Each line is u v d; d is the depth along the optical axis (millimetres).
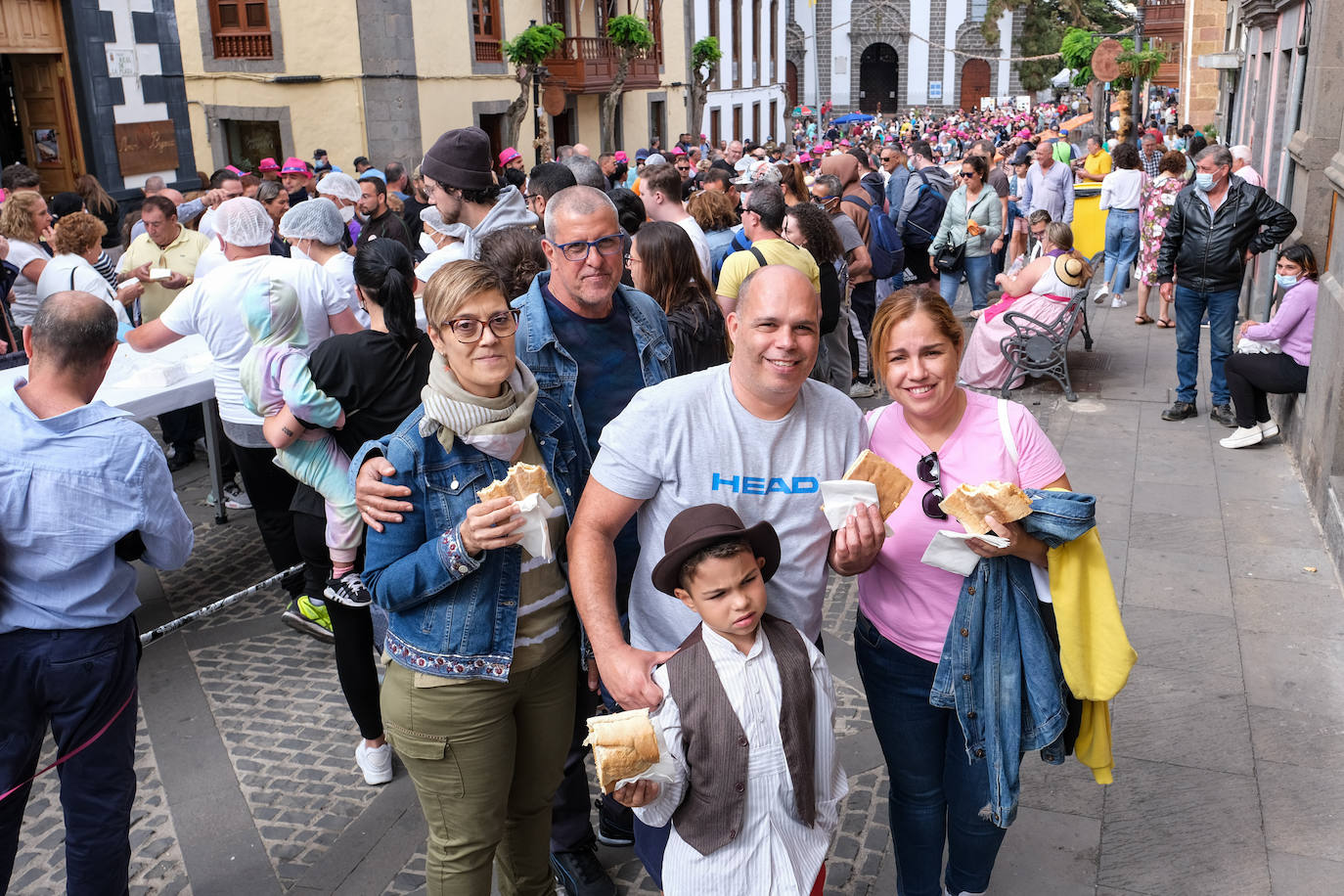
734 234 6875
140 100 15438
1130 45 28859
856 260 7738
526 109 25266
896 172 12633
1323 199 8227
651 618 2834
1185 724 4359
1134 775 4062
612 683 2561
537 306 3371
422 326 6457
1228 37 18453
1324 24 7891
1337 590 5410
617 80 30750
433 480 2707
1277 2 10500
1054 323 8789
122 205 15109
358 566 3918
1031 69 69000
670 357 3584
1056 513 2643
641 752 2320
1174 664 4797
